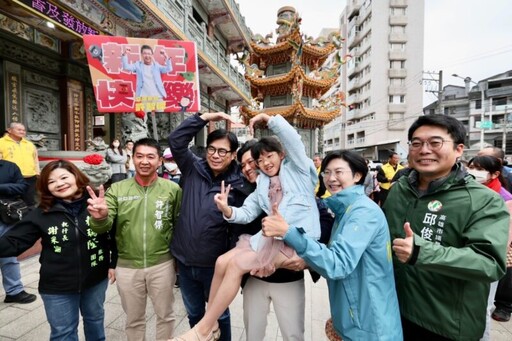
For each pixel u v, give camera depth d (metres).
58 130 7.04
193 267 2.12
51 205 1.94
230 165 2.31
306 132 18.62
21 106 6.11
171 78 3.89
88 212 2.02
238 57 16.50
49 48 6.61
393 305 1.45
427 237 1.52
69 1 5.25
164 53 3.85
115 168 6.88
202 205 2.14
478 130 28.86
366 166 1.65
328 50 17.20
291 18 16.81
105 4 6.06
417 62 31.75
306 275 4.33
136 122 7.45
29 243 1.91
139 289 2.18
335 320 1.58
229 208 1.91
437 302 1.48
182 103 3.92
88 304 2.11
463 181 1.49
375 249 1.44
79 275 1.97
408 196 1.68
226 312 2.29
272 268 1.71
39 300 3.23
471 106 29.52
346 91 39.53
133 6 6.27
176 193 2.36
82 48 6.96
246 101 16.70
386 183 6.64
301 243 1.35
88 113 7.75
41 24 5.93
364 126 33.84
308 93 18.12
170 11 7.54
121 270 2.16
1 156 4.31
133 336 2.20
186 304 2.28
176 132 2.32
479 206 1.40
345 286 1.50
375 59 31.95
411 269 1.58
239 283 1.72
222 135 2.13
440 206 1.51
